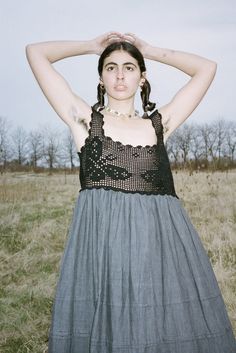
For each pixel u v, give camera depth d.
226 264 3.15
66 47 1.68
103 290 1.33
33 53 1.62
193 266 1.47
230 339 1.45
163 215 1.48
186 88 1.69
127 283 1.33
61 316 1.36
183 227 1.52
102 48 1.74
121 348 1.25
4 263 3.32
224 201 3.89
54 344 1.34
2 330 2.60
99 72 1.65
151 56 1.75
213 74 1.71
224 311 1.49
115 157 1.47
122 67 1.57
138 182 1.47
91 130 1.51
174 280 1.39
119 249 1.35
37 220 3.81
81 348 1.32
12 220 3.81
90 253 1.39
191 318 1.39
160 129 1.58
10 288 3.02
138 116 1.68
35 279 3.17
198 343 1.37
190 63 1.72
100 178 1.46
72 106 1.56
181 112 1.66
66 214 3.90
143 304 1.30
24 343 2.48
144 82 1.76
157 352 1.29
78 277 1.38
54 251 3.52
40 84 1.59
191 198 4.04
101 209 1.41
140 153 1.50
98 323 1.30
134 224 1.39
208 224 3.67
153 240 1.41
